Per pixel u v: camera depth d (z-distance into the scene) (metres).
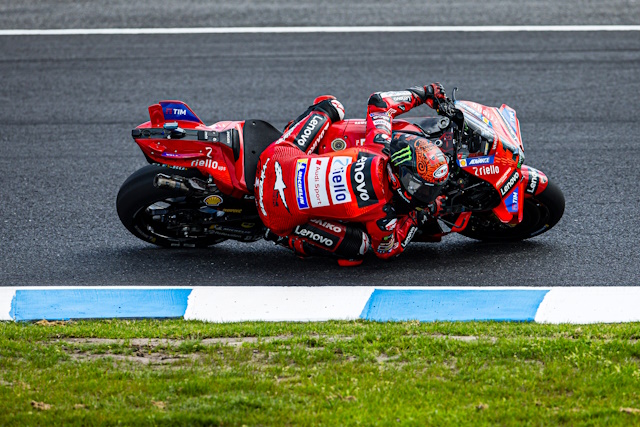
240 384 14.07
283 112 30.78
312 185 18.91
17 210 24.31
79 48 36.94
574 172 26.08
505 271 20.58
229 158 20.17
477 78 33.31
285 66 34.75
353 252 19.73
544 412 12.95
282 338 16.77
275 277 20.58
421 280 20.19
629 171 26.11
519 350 15.32
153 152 19.92
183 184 19.88
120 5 41.97
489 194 20.02
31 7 41.81
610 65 34.38
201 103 31.62
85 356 15.84
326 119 20.39
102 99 32.16
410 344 15.80
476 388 13.84
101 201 24.92
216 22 39.66
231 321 18.45
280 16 40.19
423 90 20.50
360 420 12.73
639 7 40.44
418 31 38.06
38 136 29.28
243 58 35.59
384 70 34.16
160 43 37.31
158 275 20.77
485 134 19.64
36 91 32.94
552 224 21.50
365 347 15.73
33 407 13.34
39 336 16.86
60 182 26.05
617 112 30.41
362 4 41.50
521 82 32.94
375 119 19.83
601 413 12.83
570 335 16.36
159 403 13.46
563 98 31.55
